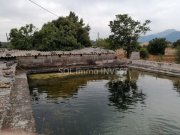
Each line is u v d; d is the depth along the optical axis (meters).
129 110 17.47
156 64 37.28
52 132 12.98
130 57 48.72
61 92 24.17
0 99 12.21
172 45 68.38
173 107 18.05
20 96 16.92
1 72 20.80
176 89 24.55
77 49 50.50
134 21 51.56
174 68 32.59
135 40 52.38
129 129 13.54
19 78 25.81
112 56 47.69
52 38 49.81
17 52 40.66
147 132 13.04
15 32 54.03
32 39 53.38
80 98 21.48
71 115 16.31
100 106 18.73
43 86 27.41
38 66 40.34
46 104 19.31
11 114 12.98
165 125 14.16
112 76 35.03
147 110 17.38
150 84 27.81
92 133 12.92
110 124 14.38
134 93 23.36
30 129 10.91
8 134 10.28
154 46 59.78
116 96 22.22
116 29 52.38
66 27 55.25
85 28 62.16
